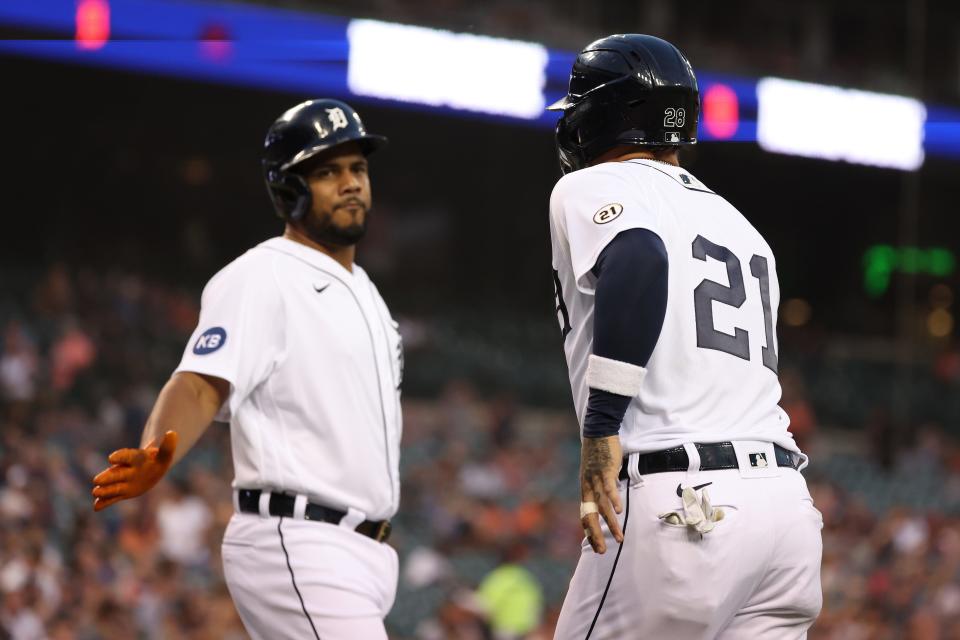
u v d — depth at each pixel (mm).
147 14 66125
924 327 111625
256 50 68375
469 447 57156
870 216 113250
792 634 8672
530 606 33562
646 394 8398
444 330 85312
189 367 10227
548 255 105375
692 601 8086
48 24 65312
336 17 68500
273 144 10977
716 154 104062
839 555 42969
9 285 72062
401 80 70875
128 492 8664
